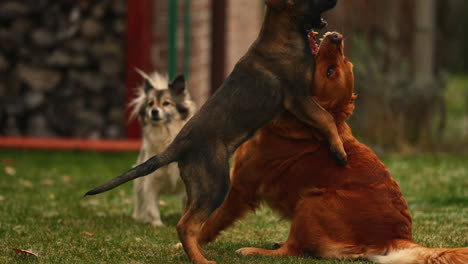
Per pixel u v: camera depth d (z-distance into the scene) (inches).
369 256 243.1
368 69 650.8
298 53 255.0
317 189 254.2
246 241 304.2
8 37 679.1
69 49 682.2
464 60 1691.7
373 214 247.0
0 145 624.7
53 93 689.0
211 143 245.6
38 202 398.3
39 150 622.8
